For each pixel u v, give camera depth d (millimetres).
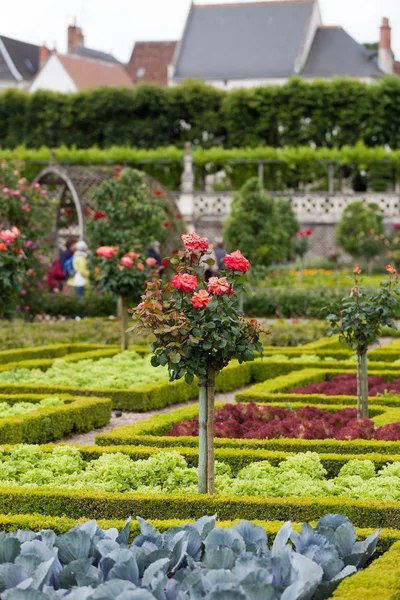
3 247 13977
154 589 3922
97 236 17828
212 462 6316
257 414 9383
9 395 10891
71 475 7055
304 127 39656
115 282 14703
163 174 36125
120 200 18406
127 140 40594
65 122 40750
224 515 5988
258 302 23281
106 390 11672
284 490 6559
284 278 27703
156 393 11852
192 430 8609
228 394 13156
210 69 55594
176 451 7367
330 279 30672
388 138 39750
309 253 36125
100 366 13648
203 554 4582
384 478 6742
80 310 22594
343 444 7840
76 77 59438
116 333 17953
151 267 16453
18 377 12477
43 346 15734
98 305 22547
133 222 18406
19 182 20594
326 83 39500
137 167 36156
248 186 26438
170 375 6297
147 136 40594
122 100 40438
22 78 69938
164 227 21250
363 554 4637
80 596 3852
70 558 4434
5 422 9094
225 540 4492
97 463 7234
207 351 6188
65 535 4449
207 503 6012
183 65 56094
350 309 9273
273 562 4180
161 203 21266
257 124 40000
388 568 4562
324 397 10695
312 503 5922
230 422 8789
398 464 7047
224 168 36750
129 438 8109
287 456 7359
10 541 4363
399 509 5828
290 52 55562
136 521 5484
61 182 25719
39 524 5480
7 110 41062
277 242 26672
